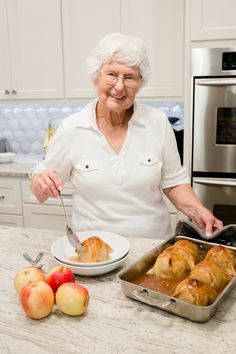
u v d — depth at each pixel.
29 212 2.67
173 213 2.36
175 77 2.43
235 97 2.04
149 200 1.47
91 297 0.92
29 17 2.65
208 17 2.07
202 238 1.16
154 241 1.29
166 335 0.77
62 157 1.46
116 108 1.33
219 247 1.01
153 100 2.50
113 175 1.42
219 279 0.89
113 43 1.26
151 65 2.45
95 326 0.81
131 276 0.95
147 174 1.42
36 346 0.75
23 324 0.82
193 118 2.15
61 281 0.88
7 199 2.70
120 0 2.43
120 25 2.46
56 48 2.64
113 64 1.28
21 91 2.80
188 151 2.21
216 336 0.77
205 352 0.72
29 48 2.70
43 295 0.82
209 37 2.08
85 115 1.45
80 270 0.99
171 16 2.35
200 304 0.80
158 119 1.48
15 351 0.74
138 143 1.43
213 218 1.29
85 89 2.65
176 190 1.51
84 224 1.48
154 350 0.73
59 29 2.60
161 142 1.46
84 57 2.59
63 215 2.58
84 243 1.05
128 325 0.81
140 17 2.41
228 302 0.89
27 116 3.11
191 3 2.07
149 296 0.85
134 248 1.23
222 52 2.02
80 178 1.44
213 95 2.08
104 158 1.42
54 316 0.84
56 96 2.72
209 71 2.07
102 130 1.44
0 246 1.24
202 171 2.20
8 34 2.72
